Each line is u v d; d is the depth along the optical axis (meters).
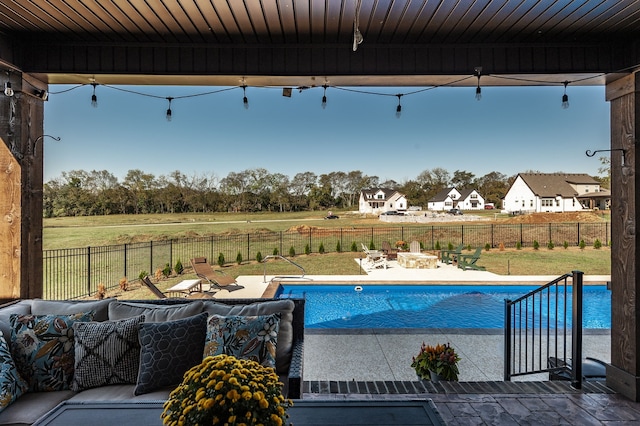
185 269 9.99
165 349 2.06
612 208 2.75
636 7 2.19
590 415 2.31
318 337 4.38
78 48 2.69
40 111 2.93
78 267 9.84
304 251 12.49
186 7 2.19
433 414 1.43
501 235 14.98
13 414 1.80
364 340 4.28
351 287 7.78
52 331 2.12
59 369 2.05
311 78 2.84
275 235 15.25
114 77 2.80
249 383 1.03
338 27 2.49
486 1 2.14
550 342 4.24
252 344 2.13
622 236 2.66
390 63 2.76
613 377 2.67
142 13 2.26
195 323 2.20
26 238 2.75
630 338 2.56
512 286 7.62
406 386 2.80
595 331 4.60
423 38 2.65
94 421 1.37
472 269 9.41
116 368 2.06
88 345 2.08
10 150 2.66
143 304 2.53
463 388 2.75
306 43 2.73
